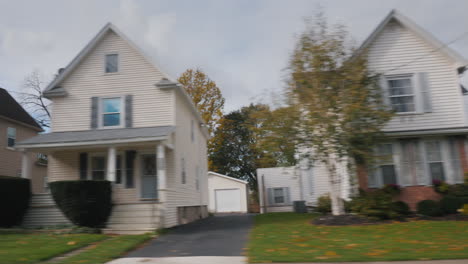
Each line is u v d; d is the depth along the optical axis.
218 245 9.26
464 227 10.25
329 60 12.23
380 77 14.86
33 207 13.80
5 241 9.94
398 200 14.23
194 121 21.39
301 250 7.88
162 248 9.20
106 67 16.47
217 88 34.53
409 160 14.59
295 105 12.23
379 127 12.09
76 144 13.54
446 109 14.62
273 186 26.28
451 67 14.87
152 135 13.28
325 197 17.91
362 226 11.06
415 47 15.22
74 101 16.31
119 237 10.73
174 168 15.50
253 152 41.09
